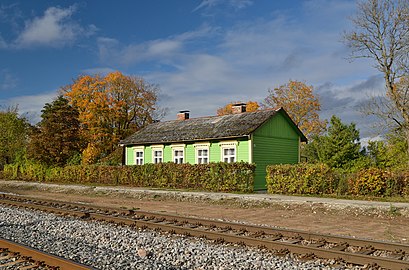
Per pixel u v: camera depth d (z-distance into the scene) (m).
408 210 14.54
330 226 12.59
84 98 49.59
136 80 52.88
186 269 7.36
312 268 7.25
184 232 10.77
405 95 29.05
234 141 26.69
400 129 29.36
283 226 12.55
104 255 8.03
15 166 41.16
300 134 30.17
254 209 17.19
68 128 37.97
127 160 34.25
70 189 28.20
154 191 23.16
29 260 7.65
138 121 53.75
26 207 17.41
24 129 54.62
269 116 27.03
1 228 11.50
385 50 29.77
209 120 31.03
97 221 13.28
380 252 8.46
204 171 23.98
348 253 7.80
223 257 8.02
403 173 18.12
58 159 37.22
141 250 8.49
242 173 22.44
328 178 19.83
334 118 29.30
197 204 19.31
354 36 30.56
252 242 9.34
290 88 52.19
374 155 28.53
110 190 25.19
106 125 50.19
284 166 21.11
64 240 9.70
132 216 14.26
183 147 29.72
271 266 7.38
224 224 11.70
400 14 28.91
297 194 20.38
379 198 17.83
